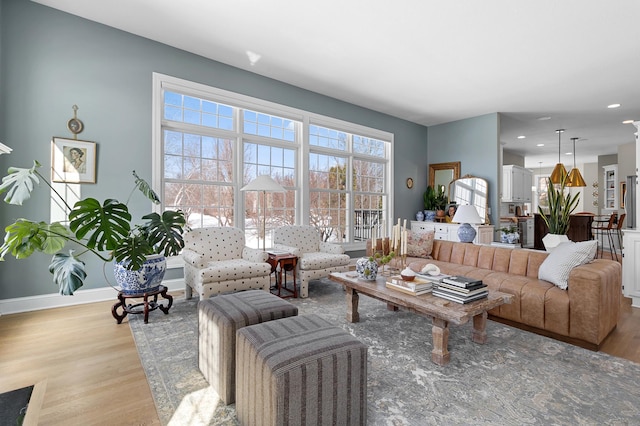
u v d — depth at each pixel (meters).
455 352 2.13
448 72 4.00
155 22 3.06
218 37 3.29
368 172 5.74
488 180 5.64
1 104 2.70
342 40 3.28
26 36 2.79
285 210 4.62
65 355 2.04
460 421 1.43
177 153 3.70
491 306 2.04
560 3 2.60
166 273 3.56
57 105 2.92
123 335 2.36
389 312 2.96
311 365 1.21
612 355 2.11
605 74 3.98
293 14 2.85
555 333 2.37
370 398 1.60
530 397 1.62
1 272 2.76
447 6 2.68
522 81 4.23
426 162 6.59
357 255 5.47
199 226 3.85
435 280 2.34
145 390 1.67
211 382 1.70
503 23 2.91
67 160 2.96
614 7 2.63
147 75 3.37
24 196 2.25
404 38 3.21
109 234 2.33
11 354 2.04
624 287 3.33
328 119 4.93
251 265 3.09
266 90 4.25
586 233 6.61
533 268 2.98
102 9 2.89
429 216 6.04
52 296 2.94
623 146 7.75
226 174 4.06
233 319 1.59
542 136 7.23
